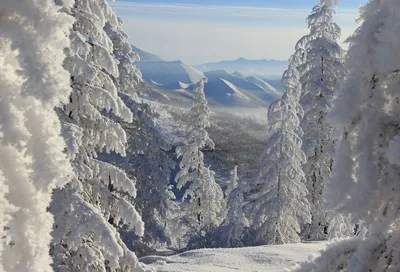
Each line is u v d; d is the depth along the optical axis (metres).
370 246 3.21
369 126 3.23
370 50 3.22
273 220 23.94
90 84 9.62
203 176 31.66
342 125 3.31
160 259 17.73
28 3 2.49
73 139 7.81
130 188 10.21
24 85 2.42
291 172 23.92
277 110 24.09
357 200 3.19
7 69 2.76
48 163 2.80
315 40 26.03
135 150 22.98
